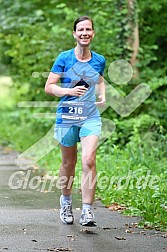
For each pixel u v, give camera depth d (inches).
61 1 1057.5
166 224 482.0
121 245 426.6
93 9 977.5
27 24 1062.4
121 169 660.1
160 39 1084.5
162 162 700.0
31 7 1144.2
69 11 960.3
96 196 607.2
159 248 420.8
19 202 583.8
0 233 456.1
